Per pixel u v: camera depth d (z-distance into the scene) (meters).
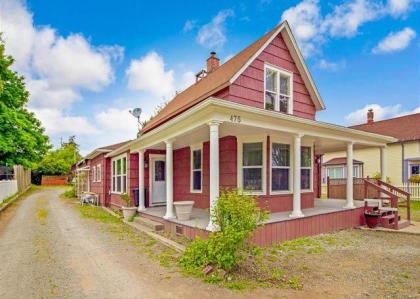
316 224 8.40
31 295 4.20
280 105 10.30
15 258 6.05
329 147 13.10
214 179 6.25
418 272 5.23
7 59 18.02
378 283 4.68
